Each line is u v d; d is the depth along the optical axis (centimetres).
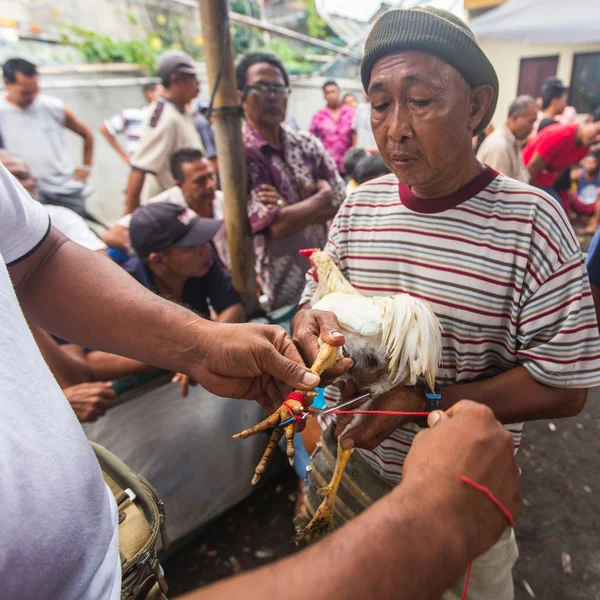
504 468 56
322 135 552
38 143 370
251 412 201
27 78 352
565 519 193
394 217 121
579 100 796
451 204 111
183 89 316
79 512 57
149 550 90
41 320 100
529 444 234
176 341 96
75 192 399
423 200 116
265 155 248
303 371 86
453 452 54
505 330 112
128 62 493
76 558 56
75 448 60
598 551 178
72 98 450
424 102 95
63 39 450
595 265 149
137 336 97
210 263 223
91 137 419
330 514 104
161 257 206
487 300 109
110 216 493
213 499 189
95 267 98
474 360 116
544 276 103
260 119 244
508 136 320
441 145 98
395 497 50
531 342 107
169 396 196
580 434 239
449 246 112
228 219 233
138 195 326
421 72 92
